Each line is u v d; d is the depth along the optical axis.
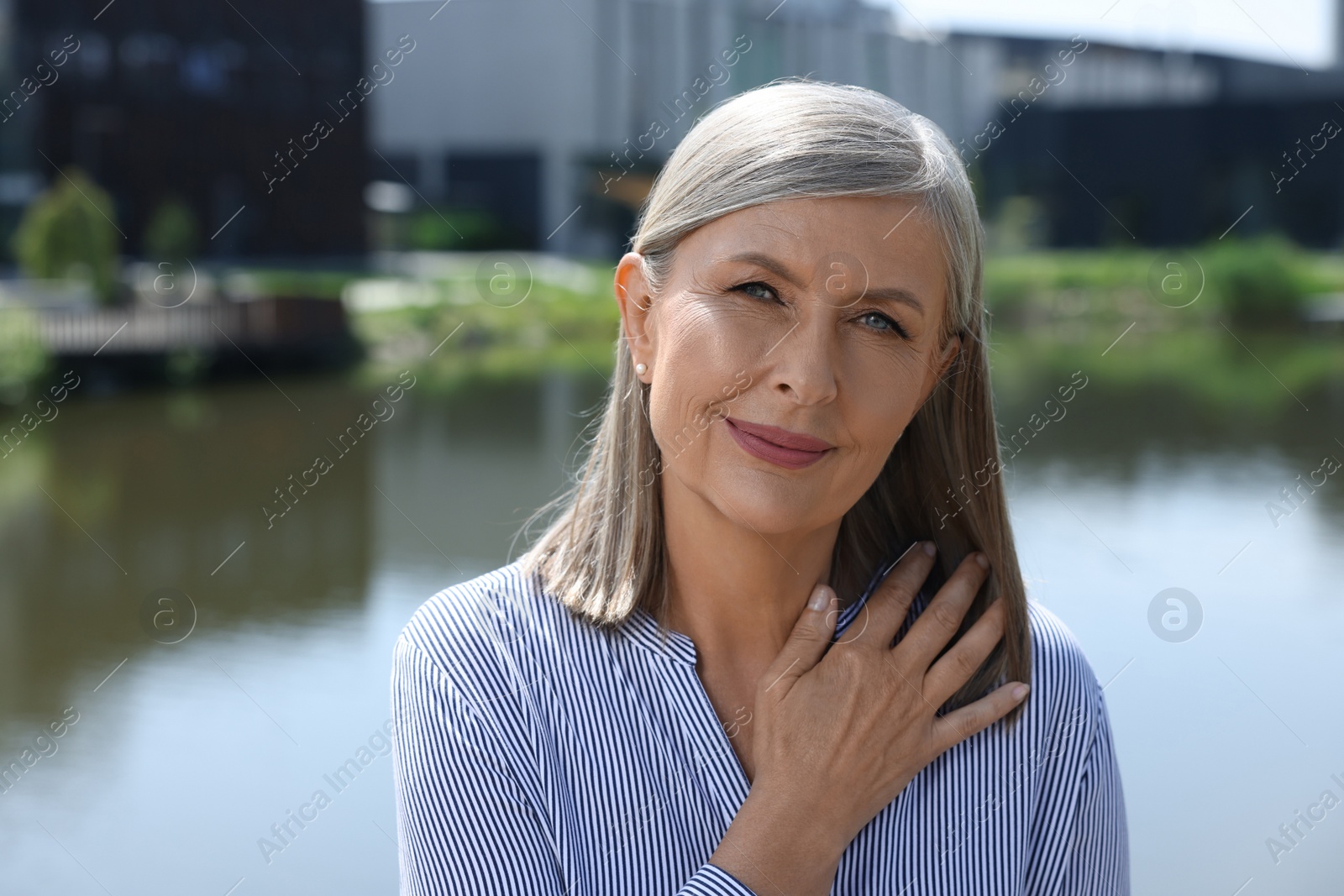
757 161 0.80
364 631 5.65
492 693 0.87
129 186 19.30
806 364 0.79
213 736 4.42
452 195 24.39
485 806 0.85
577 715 0.88
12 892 3.35
